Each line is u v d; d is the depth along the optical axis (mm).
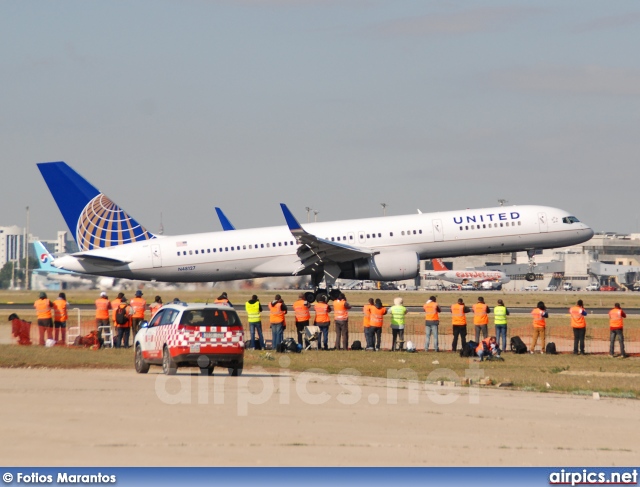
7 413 84375
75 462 64062
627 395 112188
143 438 72812
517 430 83375
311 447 71500
